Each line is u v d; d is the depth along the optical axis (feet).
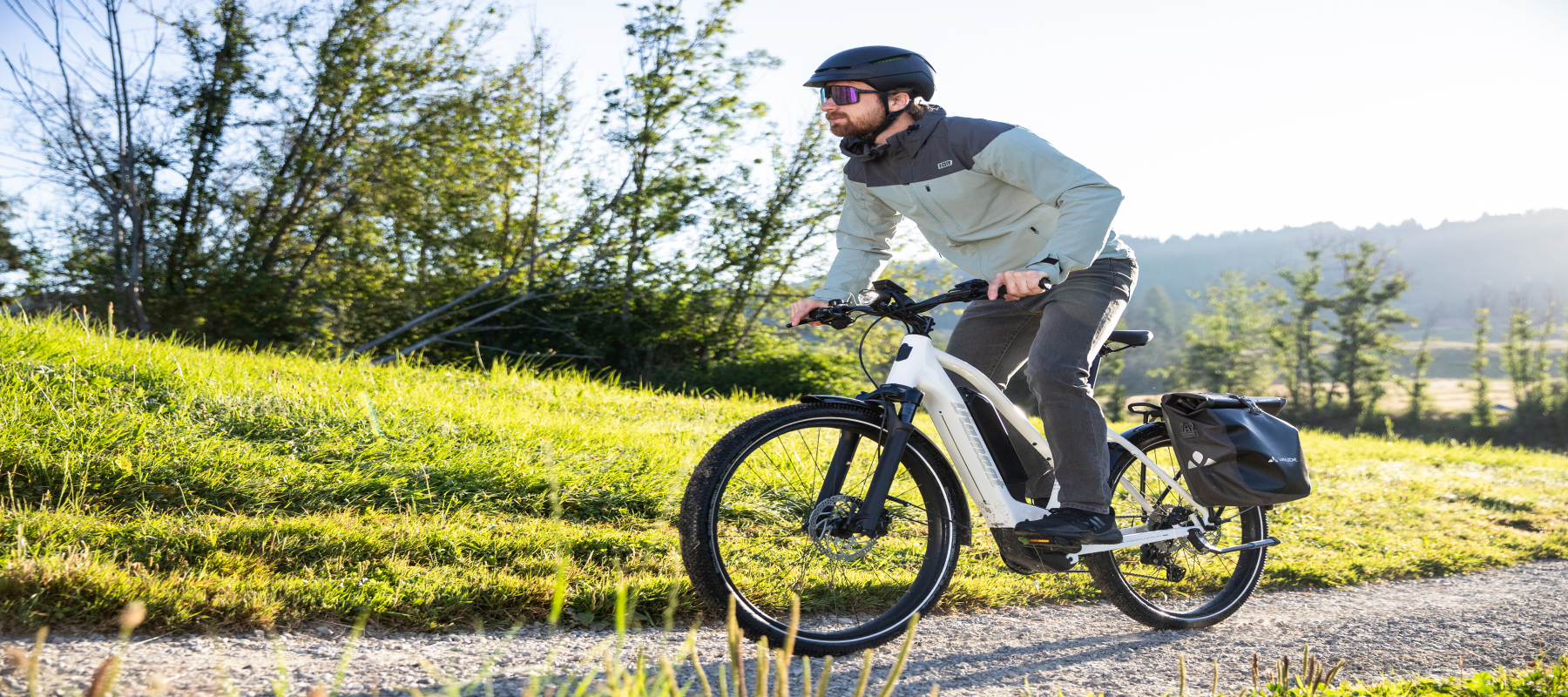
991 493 8.68
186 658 6.43
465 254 60.95
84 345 16.05
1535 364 216.54
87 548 7.98
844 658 8.04
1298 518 16.85
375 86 54.49
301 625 7.48
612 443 15.70
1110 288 8.60
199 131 53.42
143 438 11.79
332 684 6.21
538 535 10.42
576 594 8.52
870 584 8.88
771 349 69.36
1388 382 218.18
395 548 9.47
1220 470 9.45
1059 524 8.34
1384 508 18.70
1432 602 11.58
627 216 59.67
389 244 60.70
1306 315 213.46
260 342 54.95
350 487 11.71
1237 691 7.67
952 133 8.48
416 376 20.80
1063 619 9.94
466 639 7.66
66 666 5.96
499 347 62.49
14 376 13.23
